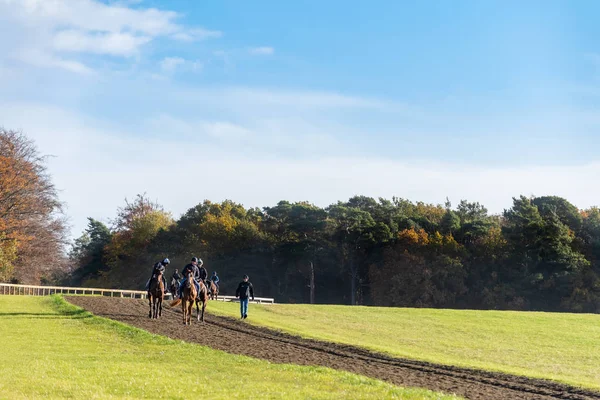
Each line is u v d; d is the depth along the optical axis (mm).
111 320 33812
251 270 104375
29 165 68500
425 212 116938
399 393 16156
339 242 104062
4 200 66062
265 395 15367
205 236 106375
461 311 57062
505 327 46500
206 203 117438
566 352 35281
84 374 17859
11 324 32312
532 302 87938
